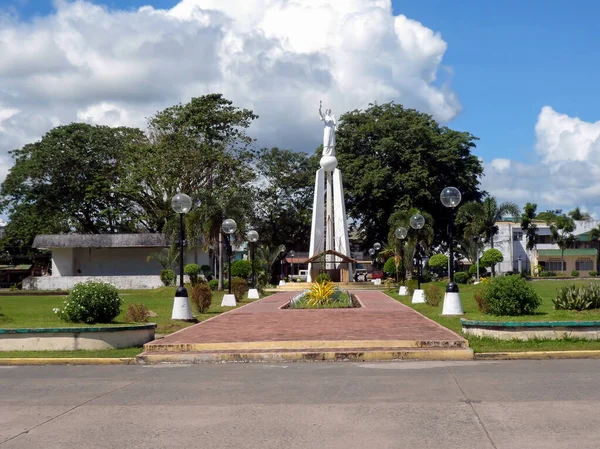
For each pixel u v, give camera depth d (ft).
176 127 189.16
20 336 47.67
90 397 30.94
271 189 221.87
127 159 184.85
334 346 46.68
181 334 54.80
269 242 225.97
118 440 22.75
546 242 261.85
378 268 226.38
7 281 237.04
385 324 60.29
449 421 24.41
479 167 204.33
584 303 52.90
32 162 183.01
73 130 189.78
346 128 202.80
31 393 32.27
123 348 48.75
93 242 180.14
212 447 21.59
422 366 39.88
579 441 21.33
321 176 167.32
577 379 33.40
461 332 53.21
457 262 217.97
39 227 191.93
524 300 52.11
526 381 32.96
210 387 33.19
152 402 29.37
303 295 102.53
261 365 41.96
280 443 21.88
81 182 190.19
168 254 167.02
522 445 21.01
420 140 195.21
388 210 194.90
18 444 22.45
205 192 141.90
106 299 52.37
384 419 24.99
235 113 190.39
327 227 168.35
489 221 197.36
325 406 27.66
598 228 250.98
